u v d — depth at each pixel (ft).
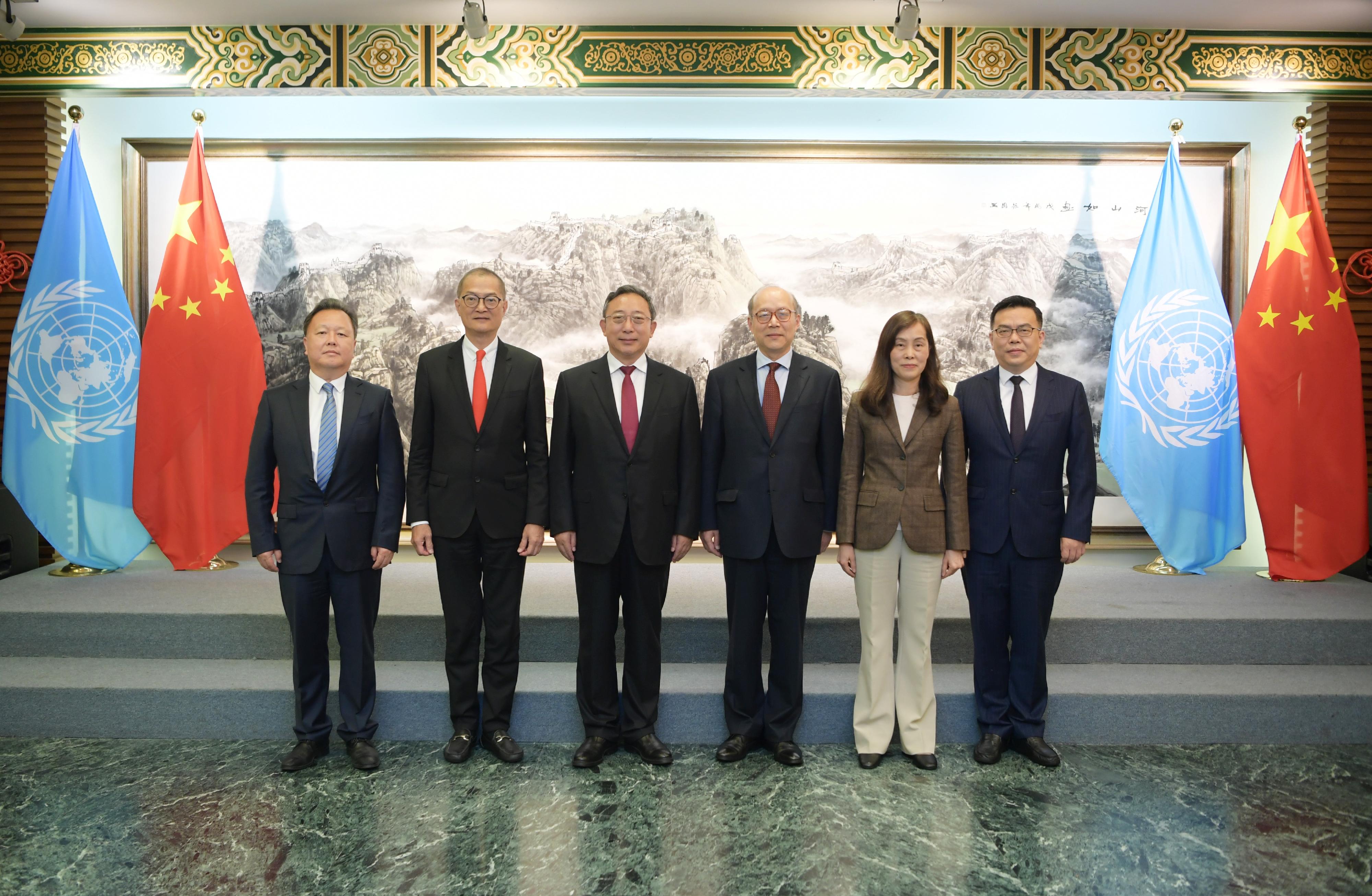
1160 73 14.49
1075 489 9.23
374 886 6.97
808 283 15.19
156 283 15.12
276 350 15.16
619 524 8.90
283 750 9.68
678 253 15.14
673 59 14.47
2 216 14.56
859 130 15.08
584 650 9.26
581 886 6.99
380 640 11.06
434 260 15.10
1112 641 11.07
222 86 14.47
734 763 9.27
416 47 14.43
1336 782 8.90
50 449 13.34
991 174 15.11
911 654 9.18
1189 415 13.69
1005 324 9.31
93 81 14.53
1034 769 9.16
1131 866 7.31
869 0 13.62
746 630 9.21
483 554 9.29
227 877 7.09
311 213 15.05
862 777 8.96
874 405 9.00
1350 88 14.52
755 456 8.98
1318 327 13.34
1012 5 13.70
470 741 9.39
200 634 11.07
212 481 13.67
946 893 6.92
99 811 8.21
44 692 10.00
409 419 15.20
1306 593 12.57
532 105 15.01
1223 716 9.87
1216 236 15.12
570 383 9.19
